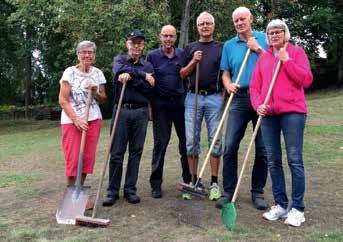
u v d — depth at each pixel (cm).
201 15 563
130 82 541
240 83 525
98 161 900
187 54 575
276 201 503
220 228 476
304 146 901
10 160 1033
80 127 516
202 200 570
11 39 2194
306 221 494
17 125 2244
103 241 451
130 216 521
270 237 450
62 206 517
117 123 548
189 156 583
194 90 570
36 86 2811
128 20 1452
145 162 838
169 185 654
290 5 2203
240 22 523
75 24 1511
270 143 489
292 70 456
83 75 530
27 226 504
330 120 1217
